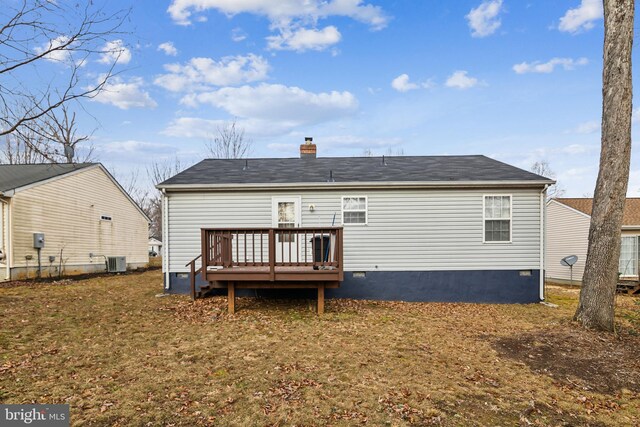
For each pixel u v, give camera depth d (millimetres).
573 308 9258
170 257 9891
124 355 5012
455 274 9891
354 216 9945
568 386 4355
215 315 7477
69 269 14531
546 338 6109
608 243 6648
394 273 9875
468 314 8312
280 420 3391
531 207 9945
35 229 12727
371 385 4207
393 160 12656
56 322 6527
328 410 3594
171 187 9656
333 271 7414
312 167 11688
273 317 7406
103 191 17047
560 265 18703
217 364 4766
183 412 3486
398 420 3443
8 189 11586
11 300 8234
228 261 7656
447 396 3980
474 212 9906
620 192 6613
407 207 9914
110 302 8594
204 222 9898
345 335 6219
